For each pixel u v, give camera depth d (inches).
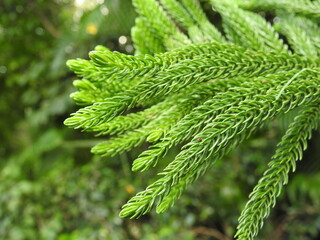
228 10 8.5
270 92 5.7
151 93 5.8
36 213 39.2
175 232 35.8
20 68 53.0
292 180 34.1
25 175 46.5
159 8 8.3
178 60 6.0
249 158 35.7
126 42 36.7
